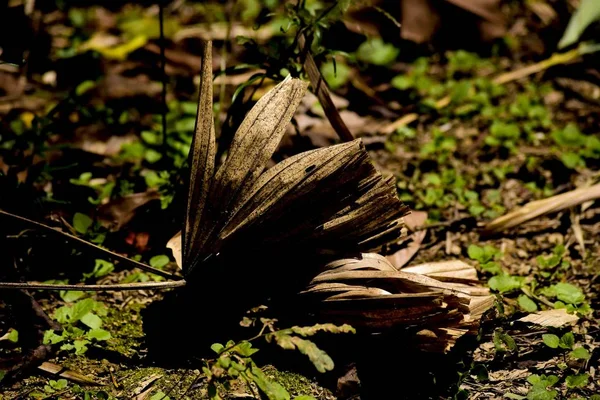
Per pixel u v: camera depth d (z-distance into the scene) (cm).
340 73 626
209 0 754
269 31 679
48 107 578
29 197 409
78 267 417
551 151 540
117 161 523
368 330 331
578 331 365
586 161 527
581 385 329
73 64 626
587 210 473
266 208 322
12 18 617
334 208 326
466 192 492
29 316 350
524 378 336
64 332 355
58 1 733
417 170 526
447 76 649
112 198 473
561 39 672
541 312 375
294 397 323
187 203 338
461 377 315
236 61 640
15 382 333
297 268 339
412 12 662
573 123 580
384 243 343
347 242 336
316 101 575
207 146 334
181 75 626
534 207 441
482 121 586
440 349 329
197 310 354
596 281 408
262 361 342
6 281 375
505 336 323
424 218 457
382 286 339
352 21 660
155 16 720
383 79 639
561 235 452
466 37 680
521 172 519
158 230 437
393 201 327
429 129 582
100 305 388
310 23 391
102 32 694
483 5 664
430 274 366
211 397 290
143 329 372
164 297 380
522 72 641
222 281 342
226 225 328
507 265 428
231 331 354
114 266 422
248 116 331
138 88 602
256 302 344
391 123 584
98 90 597
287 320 339
